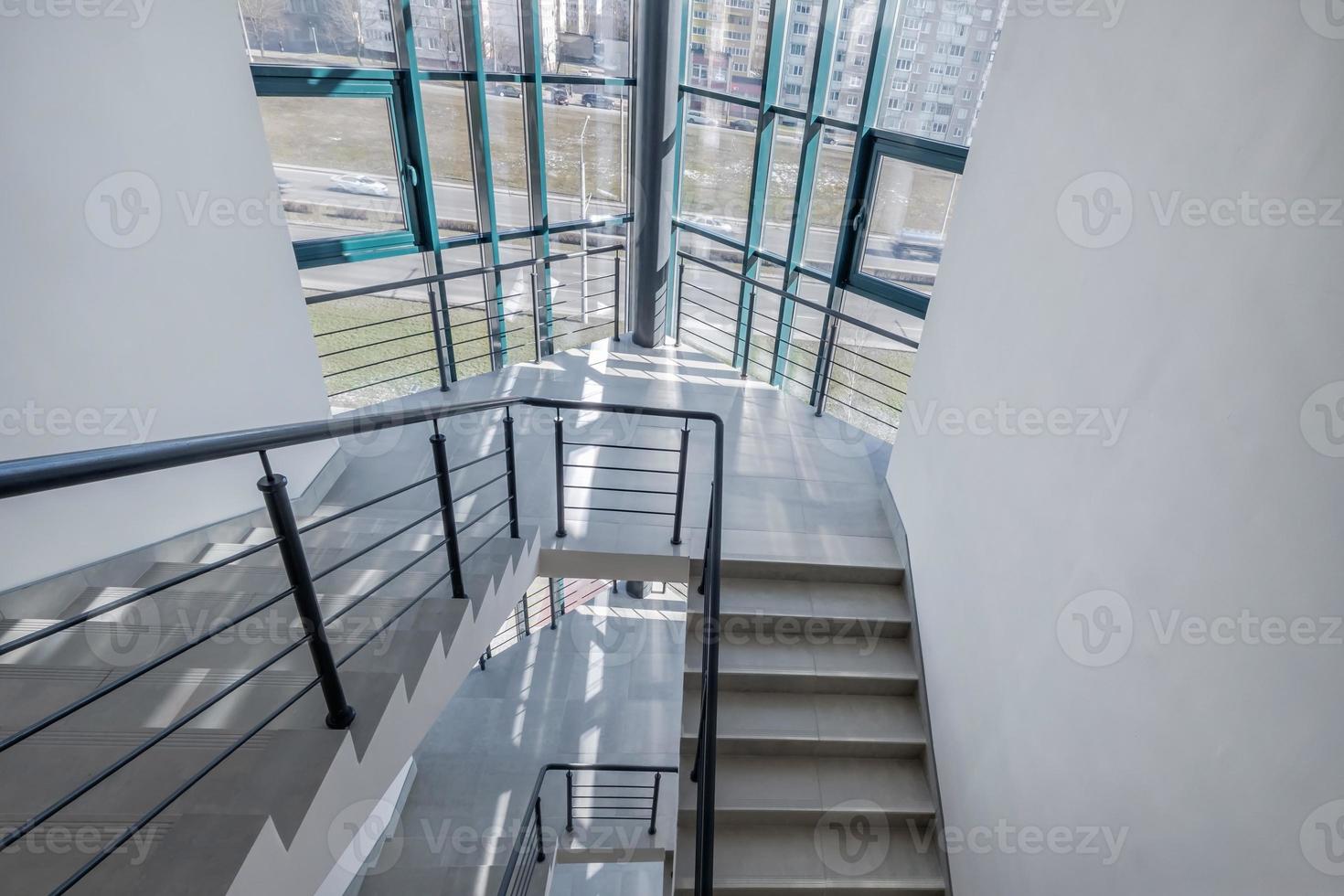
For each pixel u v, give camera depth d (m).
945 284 2.50
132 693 1.40
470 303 3.98
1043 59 1.88
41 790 1.15
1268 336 1.09
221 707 1.39
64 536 1.70
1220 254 1.21
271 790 1.22
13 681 1.39
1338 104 0.99
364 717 1.41
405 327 3.82
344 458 3.01
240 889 1.05
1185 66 1.32
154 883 1.01
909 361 3.40
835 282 3.54
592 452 3.27
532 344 4.32
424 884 3.17
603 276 4.27
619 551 2.65
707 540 2.63
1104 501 1.50
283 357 2.52
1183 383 1.28
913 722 2.48
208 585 1.86
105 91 1.74
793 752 2.43
